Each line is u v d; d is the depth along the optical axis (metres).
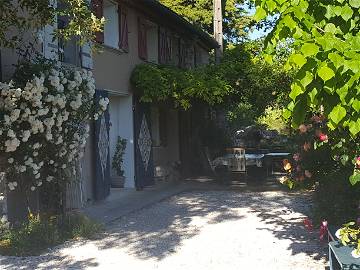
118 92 12.00
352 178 4.08
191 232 7.59
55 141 7.12
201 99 13.44
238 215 9.11
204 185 14.09
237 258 6.02
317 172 6.36
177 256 6.17
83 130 7.77
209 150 16.55
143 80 12.57
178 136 16.94
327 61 2.54
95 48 6.92
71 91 7.30
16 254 6.20
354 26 2.87
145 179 13.22
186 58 18.23
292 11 2.76
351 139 4.24
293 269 5.51
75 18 6.02
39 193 7.72
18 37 7.61
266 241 6.88
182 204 10.56
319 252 6.19
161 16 14.60
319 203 6.73
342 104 2.71
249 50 13.93
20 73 6.99
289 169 6.39
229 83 13.04
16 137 6.55
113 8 12.00
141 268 5.66
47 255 6.21
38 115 6.66
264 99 13.20
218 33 18.33
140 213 9.41
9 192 7.37
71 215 7.66
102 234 7.45
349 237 4.39
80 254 6.27
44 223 6.96
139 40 13.42
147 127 13.54
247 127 22.42
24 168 6.72
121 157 12.73
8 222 6.93
